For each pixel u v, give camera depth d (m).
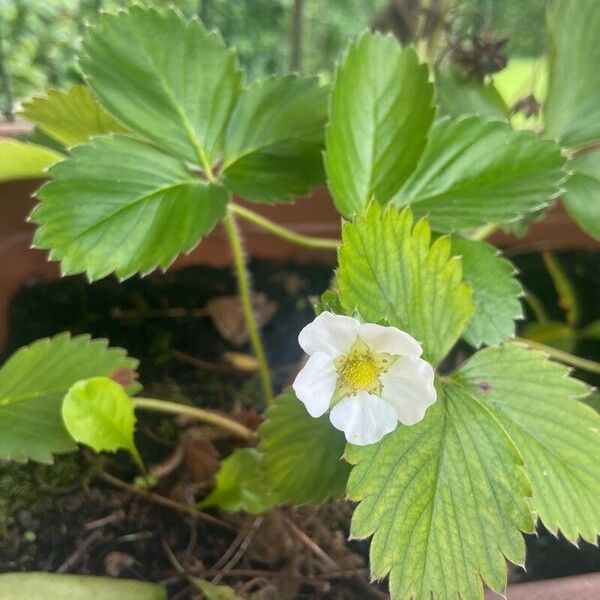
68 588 0.13
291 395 0.14
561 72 0.18
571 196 0.18
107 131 0.17
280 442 0.14
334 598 0.15
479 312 0.15
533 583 0.13
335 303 0.11
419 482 0.11
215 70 0.16
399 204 0.15
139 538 0.16
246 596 0.15
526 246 0.25
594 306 0.24
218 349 0.21
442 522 0.11
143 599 0.13
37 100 0.16
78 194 0.14
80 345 0.15
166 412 0.19
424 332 0.12
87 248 0.14
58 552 0.15
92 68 0.15
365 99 0.15
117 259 0.14
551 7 0.18
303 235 0.23
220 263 0.24
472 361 0.13
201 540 0.16
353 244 0.11
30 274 0.22
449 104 0.19
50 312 0.21
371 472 0.11
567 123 0.18
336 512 0.17
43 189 0.14
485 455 0.11
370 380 0.11
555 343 0.22
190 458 0.17
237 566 0.16
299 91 0.16
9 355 0.20
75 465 0.17
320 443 0.14
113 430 0.14
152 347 0.21
